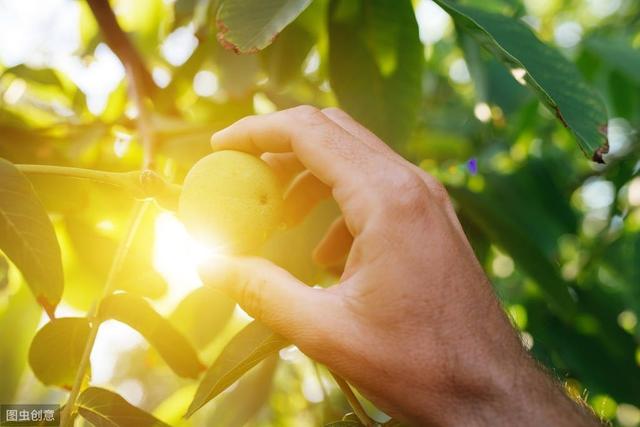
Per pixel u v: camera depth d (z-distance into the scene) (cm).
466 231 60
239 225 37
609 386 61
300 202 47
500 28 39
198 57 60
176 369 41
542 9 99
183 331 55
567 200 65
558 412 36
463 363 36
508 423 36
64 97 67
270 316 36
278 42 57
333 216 50
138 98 53
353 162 37
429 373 36
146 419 36
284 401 78
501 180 63
